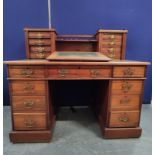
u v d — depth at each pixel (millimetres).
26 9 1970
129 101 1403
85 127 1680
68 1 1979
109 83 1350
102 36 1764
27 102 1325
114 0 2025
